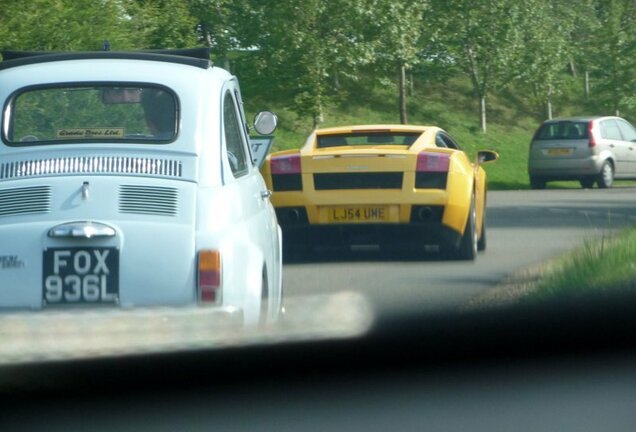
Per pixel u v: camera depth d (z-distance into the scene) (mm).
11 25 44312
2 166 14914
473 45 116562
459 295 22844
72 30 46469
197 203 14586
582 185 77500
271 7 82625
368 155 28688
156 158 15039
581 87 140875
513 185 83688
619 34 110812
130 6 55125
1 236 14203
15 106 15648
